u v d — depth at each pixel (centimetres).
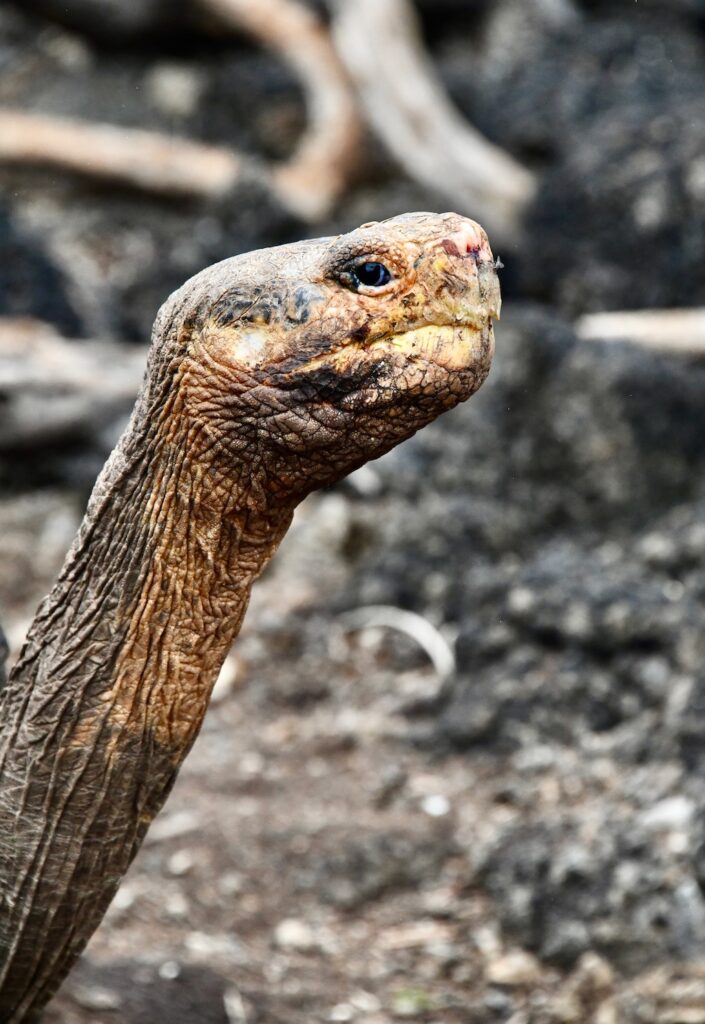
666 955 884
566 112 2111
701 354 1526
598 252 1728
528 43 2367
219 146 2272
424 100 2048
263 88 2297
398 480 1441
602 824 991
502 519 1352
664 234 1691
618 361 1420
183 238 1953
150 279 1870
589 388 1411
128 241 1989
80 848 563
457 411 1450
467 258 507
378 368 503
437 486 1423
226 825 1052
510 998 897
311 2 2330
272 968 912
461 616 1278
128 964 855
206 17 2328
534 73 2202
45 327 1689
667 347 1524
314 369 504
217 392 514
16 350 1554
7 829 564
